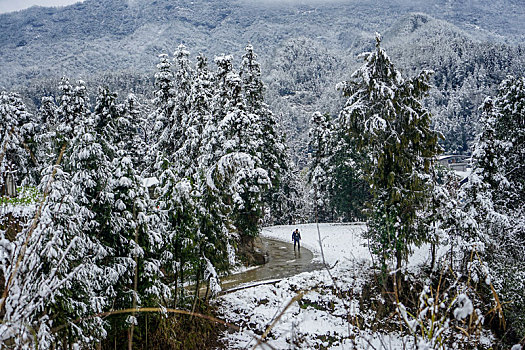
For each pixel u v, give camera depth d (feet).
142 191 38.93
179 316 47.16
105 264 35.99
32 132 74.13
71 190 33.42
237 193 79.71
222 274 58.29
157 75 100.42
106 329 34.04
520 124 76.48
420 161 63.10
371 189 63.57
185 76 97.30
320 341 48.85
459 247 57.93
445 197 62.90
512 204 72.90
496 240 62.64
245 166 78.54
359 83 66.69
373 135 60.44
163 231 43.75
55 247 22.52
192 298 51.75
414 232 61.57
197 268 49.78
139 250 37.09
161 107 101.96
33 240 14.34
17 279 7.47
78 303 27.89
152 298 38.55
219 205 56.44
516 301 40.60
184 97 96.89
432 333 9.39
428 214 63.52
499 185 71.46
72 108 92.99
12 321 6.75
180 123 96.73
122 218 36.70
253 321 54.44
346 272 66.39
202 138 86.22
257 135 102.01
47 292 7.32
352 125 64.18
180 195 47.88
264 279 73.20
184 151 88.02
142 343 39.01
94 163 35.76
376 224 60.49
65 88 93.97
